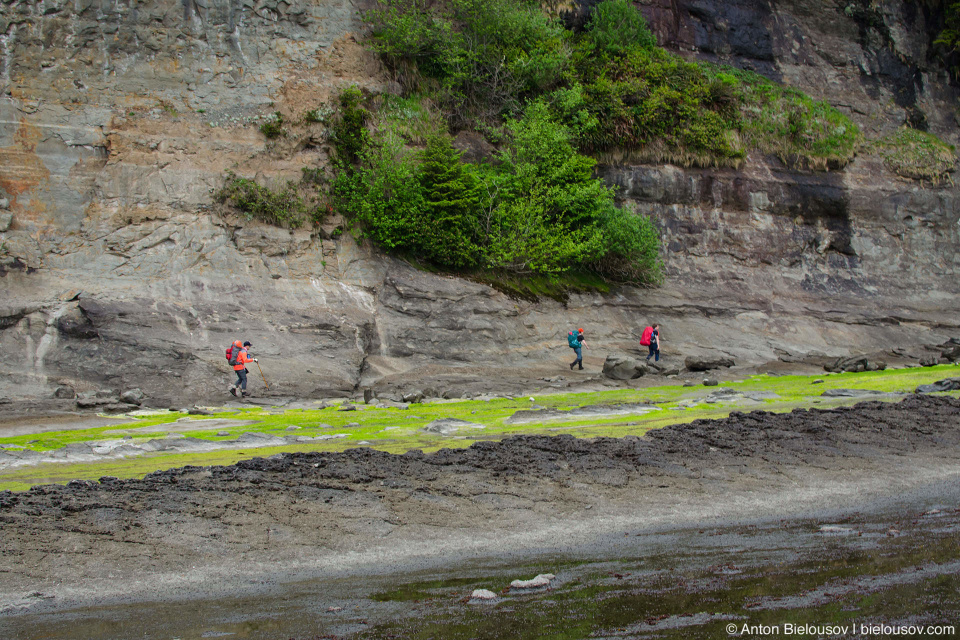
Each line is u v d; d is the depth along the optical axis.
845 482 10.37
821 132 39.78
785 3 43.97
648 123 35.72
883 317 36.16
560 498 9.31
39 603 5.98
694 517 8.71
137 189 26.14
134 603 5.96
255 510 8.32
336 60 30.92
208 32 28.84
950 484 10.29
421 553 7.40
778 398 19.05
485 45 33.84
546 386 23.86
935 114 45.50
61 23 26.62
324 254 27.83
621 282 33.03
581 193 31.34
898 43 45.62
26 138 25.31
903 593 5.41
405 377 24.80
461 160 32.69
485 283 29.36
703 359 27.59
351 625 5.16
